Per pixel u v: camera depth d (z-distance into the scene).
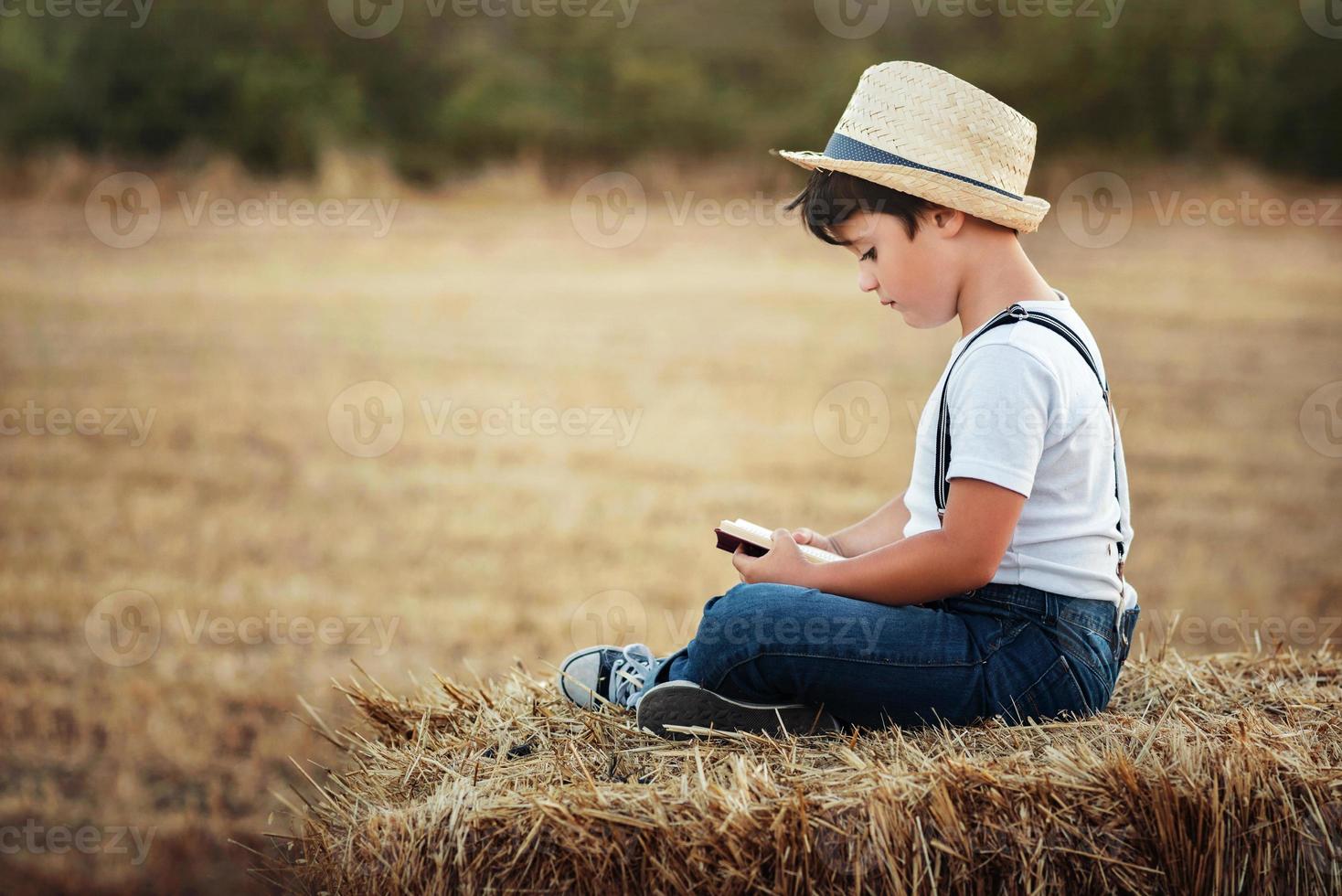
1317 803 2.30
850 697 2.57
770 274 16.95
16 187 21.67
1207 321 13.67
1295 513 7.69
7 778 4.44
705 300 15.07
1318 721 2.63
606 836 2.29
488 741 2.77
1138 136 24.69
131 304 14.30
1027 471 2.45
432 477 8.34
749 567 2.78
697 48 29.14
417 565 6.73
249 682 5.22
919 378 11.15
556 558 6.80
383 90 26.00
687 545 7.01
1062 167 24.05
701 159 25.83
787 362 11.80
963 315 2.70
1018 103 25.45
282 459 8.74
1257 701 2.83
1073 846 2.26
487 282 16.06
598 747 2.66
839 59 28.91
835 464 8.64
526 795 2.41
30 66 22.98
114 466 8.49
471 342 12.59
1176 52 24.73
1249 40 24.64
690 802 2.31
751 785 2.33
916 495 2.68
